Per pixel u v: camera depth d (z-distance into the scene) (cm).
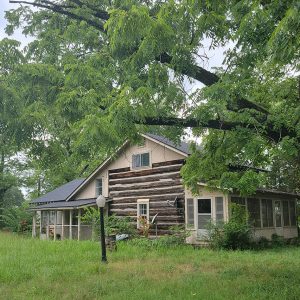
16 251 1596
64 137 838
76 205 2486
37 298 817
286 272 1082
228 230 1797
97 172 2602
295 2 421
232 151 903
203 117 739
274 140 819
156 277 1034
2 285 963
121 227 2167
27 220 3338
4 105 700
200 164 1045
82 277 1045
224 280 975
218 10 708
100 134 655
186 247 1825
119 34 705
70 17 929
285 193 2250
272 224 2261
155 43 691
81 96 763
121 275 1067
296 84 952
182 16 721
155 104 770
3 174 3888
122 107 690
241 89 739
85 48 920
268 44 457
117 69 833
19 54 792
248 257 1473
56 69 843
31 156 811
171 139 962
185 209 2027
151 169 2234
